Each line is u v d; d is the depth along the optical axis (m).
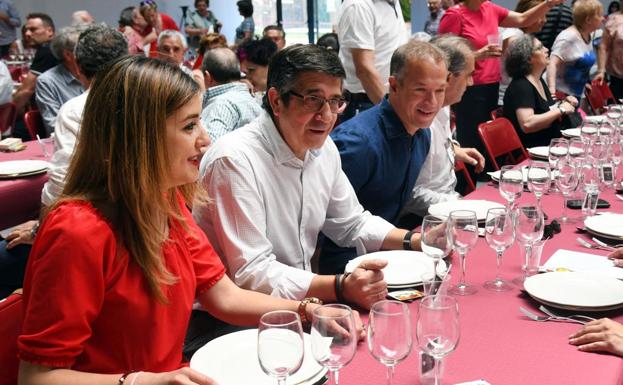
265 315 1.25
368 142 2.55
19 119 5.96
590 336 1.43
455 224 1.76
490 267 1.96
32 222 3.04
